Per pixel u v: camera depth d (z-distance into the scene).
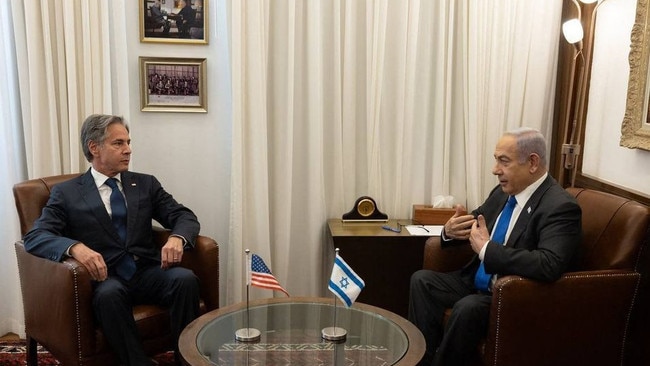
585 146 3.18
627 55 2.79
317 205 3.30
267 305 2.38
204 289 2.67
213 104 3.25
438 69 3.26
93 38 3.00
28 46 2.93
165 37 3.16
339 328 2.17
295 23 3.16
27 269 2.49
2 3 2.95
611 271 2.27
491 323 2.21
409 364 1.88
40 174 3.04
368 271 3.08
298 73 3.22
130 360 2.31
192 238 2.65
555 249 2.21
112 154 2.61
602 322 2.28
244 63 3.11
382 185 3.40
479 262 2.62
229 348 2.01
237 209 3.20
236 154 3.15
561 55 3.34
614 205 2.40
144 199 2.74
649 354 2.43
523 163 2.40
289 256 3.38
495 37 3.23
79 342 2.28
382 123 3.33
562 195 2.35
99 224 2.59
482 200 3.39
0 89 2.98
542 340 2.23
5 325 3.25
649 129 2.56
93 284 2.38
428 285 2.55
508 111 3.33
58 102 3.06
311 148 3.25
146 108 3.20
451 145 3.37
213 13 3.18
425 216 3.28
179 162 3.29
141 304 2.58
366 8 3.19
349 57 3.23
